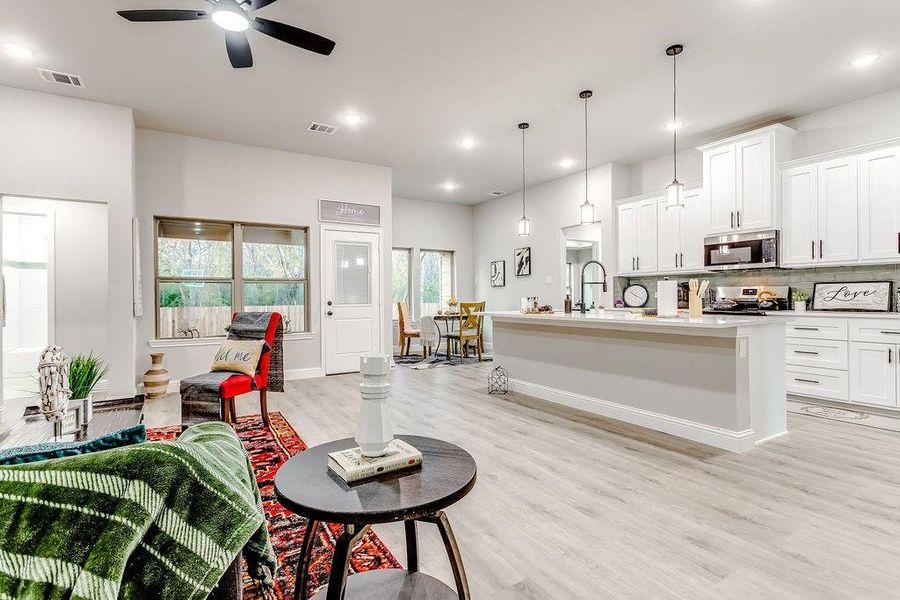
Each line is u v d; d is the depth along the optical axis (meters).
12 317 4.66
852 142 4.20
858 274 4.15
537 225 7.41
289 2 2.75
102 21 2.90
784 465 2.61
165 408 4.09
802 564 1.66
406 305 8.04
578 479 2.45
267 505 2.20
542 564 1.69
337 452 1.29
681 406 3.16
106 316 4.86
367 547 1.81
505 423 3.53
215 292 5.23
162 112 4.35
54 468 0.64
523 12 2.87
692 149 5.50
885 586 1.53
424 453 1.37
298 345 5.59
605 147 5.47
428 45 3.24
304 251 5.77
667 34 3.11
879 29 3.05
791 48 3.29
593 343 3.84
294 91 3.94
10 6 2.73
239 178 5.24
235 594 0.85
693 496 2.22
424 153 5.66
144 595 0.67
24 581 0.61
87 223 4.80
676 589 1.53
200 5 2.84
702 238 5.10
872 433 3.20
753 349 2.92
